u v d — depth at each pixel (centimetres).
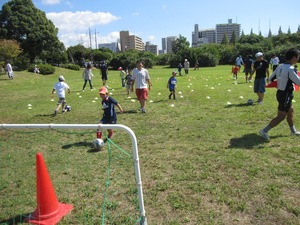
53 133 764
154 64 6719
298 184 430
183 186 444
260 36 7625
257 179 451
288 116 631
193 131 729
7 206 417
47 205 378
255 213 366
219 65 6088
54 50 5088
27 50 4812
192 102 1155
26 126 344
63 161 566
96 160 564
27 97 1628
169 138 684
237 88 1536
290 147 574
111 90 1750
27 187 471
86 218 376
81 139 705
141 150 612
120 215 379
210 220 357
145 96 1002
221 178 460
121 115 977
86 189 450
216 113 919
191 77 2623
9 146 675
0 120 1012
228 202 391
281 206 377
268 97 1179
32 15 4762
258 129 710
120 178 481
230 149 580
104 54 7306
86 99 1400
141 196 335
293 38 7194
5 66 3434
